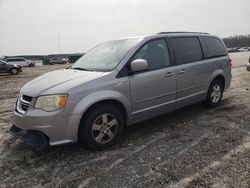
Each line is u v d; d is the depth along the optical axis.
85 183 3.01
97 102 3.73
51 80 3.88
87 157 3.67
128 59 4.13
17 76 20.00
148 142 4.12
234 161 3.36
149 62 4.41
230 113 5.55
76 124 3.55
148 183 2.94
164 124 4.96
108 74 3.88
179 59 4.92
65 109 3.45
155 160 3.49
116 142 4.11
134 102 4.17
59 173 3.27
